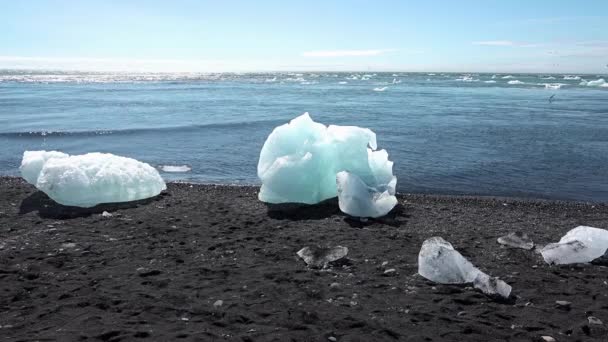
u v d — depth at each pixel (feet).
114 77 349.00
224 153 45.52
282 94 148.56
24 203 25.16
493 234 21.68
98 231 20.68
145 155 44.04
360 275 16.22
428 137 55.47
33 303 13.34
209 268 16.44
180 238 19.98
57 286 14.57
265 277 15.78
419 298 14.30
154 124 66.03
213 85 219.00
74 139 52.08
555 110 91.66
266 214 24.27
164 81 269.03
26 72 502.38
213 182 34.24
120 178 26.12
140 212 24.02
